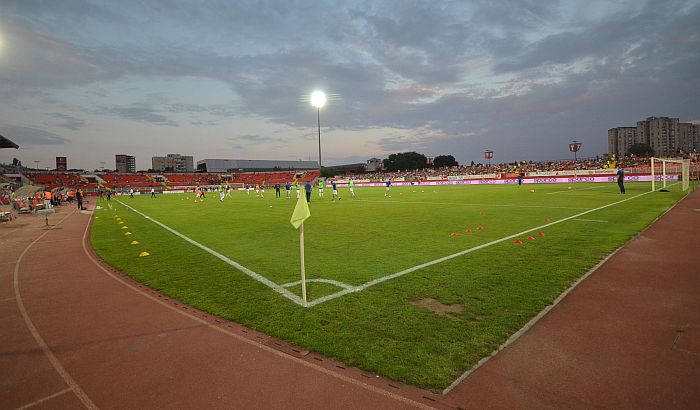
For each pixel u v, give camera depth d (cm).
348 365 368
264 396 324
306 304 543
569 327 435
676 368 340
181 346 432
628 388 313
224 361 391
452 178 6888
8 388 359
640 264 691
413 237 1073
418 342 408
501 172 7138
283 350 408
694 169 4053
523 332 425
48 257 1011
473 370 349
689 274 623
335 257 847
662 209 1510
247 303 561
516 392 313
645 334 411
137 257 952
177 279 717
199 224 1638
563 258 755
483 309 497
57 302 614
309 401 313
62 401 333
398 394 317
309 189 2836
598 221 1247
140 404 323
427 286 602
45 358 418
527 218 1414
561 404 296
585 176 5047
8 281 757
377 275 679
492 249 867
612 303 504
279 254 913
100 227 1694
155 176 9662
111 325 506
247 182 10800
